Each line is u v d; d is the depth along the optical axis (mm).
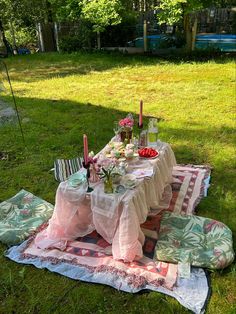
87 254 2713
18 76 8844
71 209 2785
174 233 2816
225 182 3699
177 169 3982
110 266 2557
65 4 10875
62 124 5500
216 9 11969
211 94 6645
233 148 4430
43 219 3176
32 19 13305
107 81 8016
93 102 6512
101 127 5266
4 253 2779
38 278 2533
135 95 6836
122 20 10969
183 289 2344
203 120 5367
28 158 4406
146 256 2650
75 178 2889
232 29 12047
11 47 14352
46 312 2256
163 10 9648
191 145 4559
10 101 6734
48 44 13703
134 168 2963
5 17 13008
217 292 2338
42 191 3664
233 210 3221
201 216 3156
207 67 8945
